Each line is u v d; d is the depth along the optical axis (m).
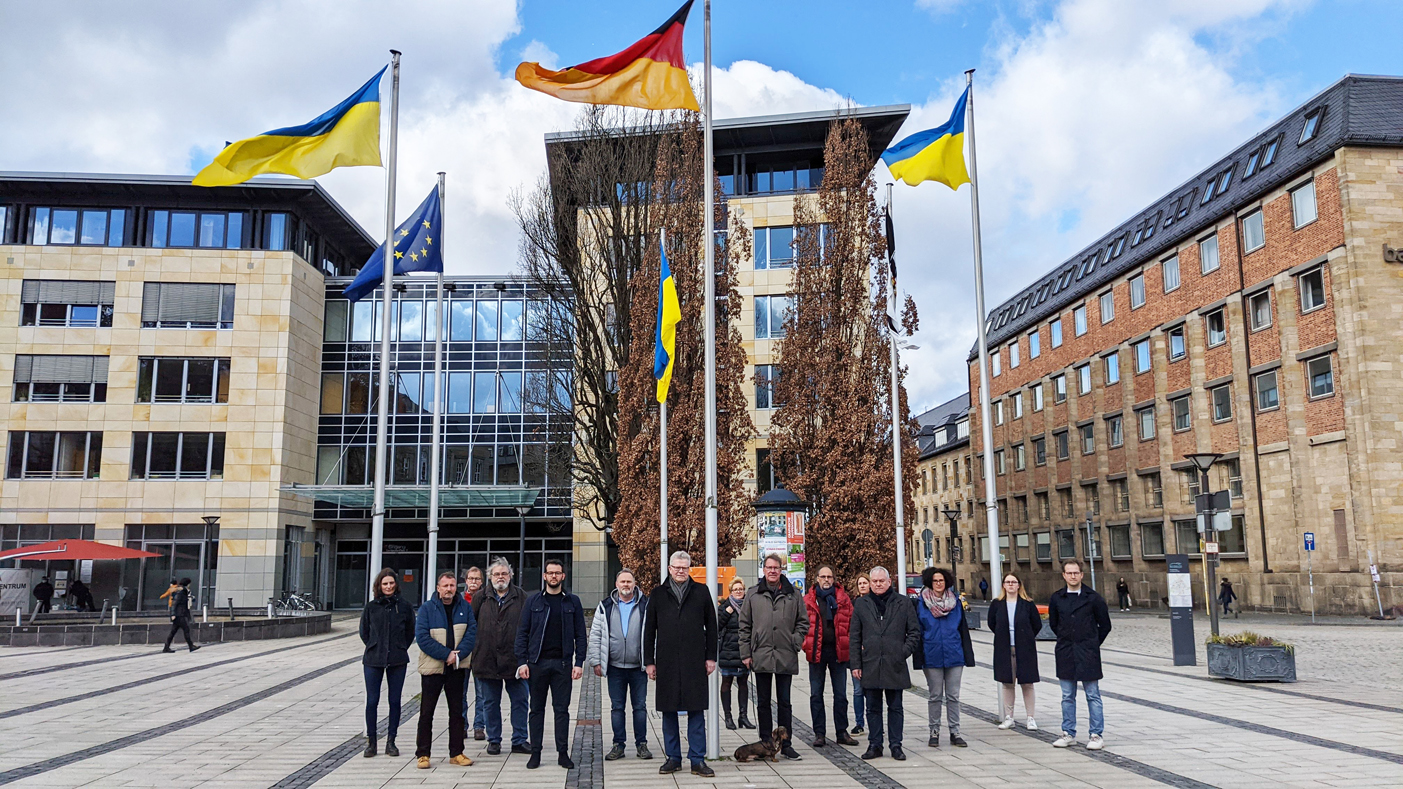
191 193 42.00
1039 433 57.22
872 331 21.92
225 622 26.06
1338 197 32.81
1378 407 31.36
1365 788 7.67
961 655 10.09
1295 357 34.72
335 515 43.84
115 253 41.69
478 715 10.87
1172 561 18.12
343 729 11.45
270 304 41.75
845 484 20.78
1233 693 13.78
